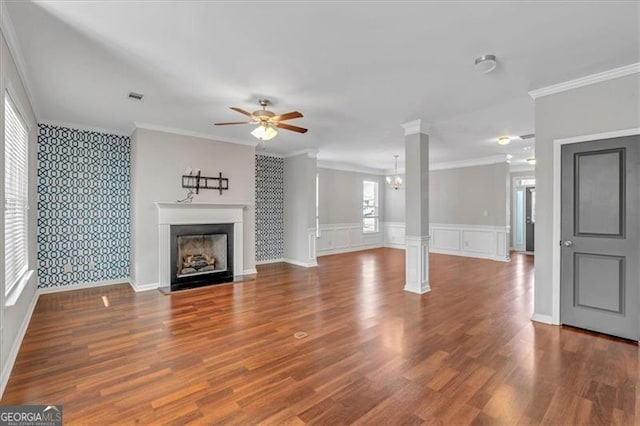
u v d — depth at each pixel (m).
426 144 4.66
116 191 5.05
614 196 2.94
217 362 2.52
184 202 4.97
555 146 3.25
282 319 3.50
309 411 1.92
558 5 1.97
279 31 2.26
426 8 2.00
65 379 2.25
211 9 2.01
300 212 6.90
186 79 3.07
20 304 2.94
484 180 7.74
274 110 4.00
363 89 3.33
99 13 2.05
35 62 2.71
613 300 2.97
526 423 1.80
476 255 7.90
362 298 4.34
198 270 5.25
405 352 2.69
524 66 2.80
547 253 3.35
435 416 1.87
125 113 4.15
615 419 1.83
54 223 4.52
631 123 2.82
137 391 2.11
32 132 3.78
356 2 1.94
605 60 2.69
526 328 3.23
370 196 9.95
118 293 4.53
